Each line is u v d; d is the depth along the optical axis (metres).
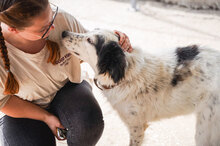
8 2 1.50
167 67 2.42
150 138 2.91
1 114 3.17
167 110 2.55
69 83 2.43
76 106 2.22
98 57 2.32
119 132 2.98
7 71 1.74
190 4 6.93
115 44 2.23
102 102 3.46
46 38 1.95
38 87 2.11
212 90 2.30
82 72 2.73
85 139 2.26
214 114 2.30
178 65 2.40
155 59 2.44
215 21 6.11
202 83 2.35
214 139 2.38
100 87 2.62
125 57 2.23
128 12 6.61
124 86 2.41
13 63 1.89
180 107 2.51
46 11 1.65
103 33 2.34
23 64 1.93
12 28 1.62
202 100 2.38
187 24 5.95
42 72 2.05
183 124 3.12
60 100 2.28
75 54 2.33
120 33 2.44
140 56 2.39
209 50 2.48
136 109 2.48
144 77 2.37
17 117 2.09
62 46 2.28
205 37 5.28
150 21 6.07
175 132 2.99
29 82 2.02
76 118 2.19
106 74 2.31
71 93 2.30
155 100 2.47
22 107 2.04
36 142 2.01
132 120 2.56
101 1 7.43
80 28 2.54
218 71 2.33
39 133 2.07
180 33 5.46
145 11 6.71
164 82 2.41
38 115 2.09
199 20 6.18
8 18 1.53
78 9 6.75
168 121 3.17
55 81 2.23
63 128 2.25
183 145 2.80
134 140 2.69
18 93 2.07
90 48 2.32
